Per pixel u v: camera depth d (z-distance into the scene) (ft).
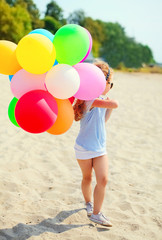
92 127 8.81
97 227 9.14
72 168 14.16
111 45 252.01
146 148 18.45
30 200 10.74
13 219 9.30
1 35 117.08
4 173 12.84
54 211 9.93
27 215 9.62
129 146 18.66
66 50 7.55
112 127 23.54
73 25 7.76
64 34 7.51
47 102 7.08
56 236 8.56
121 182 12.80
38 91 7.28
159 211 10.32
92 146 8.76
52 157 15.42
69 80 7.19
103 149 8.91
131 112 30.83
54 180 12.62
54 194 11.30
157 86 70.18
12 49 7.91
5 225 8.98
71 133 20.61
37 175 13.11
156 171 14.44
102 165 8.78
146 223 9.57
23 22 124.57
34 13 194.80
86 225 9.25
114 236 8.66
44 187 11.95
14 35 118.11
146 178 13.48
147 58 261.85
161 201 11.20
